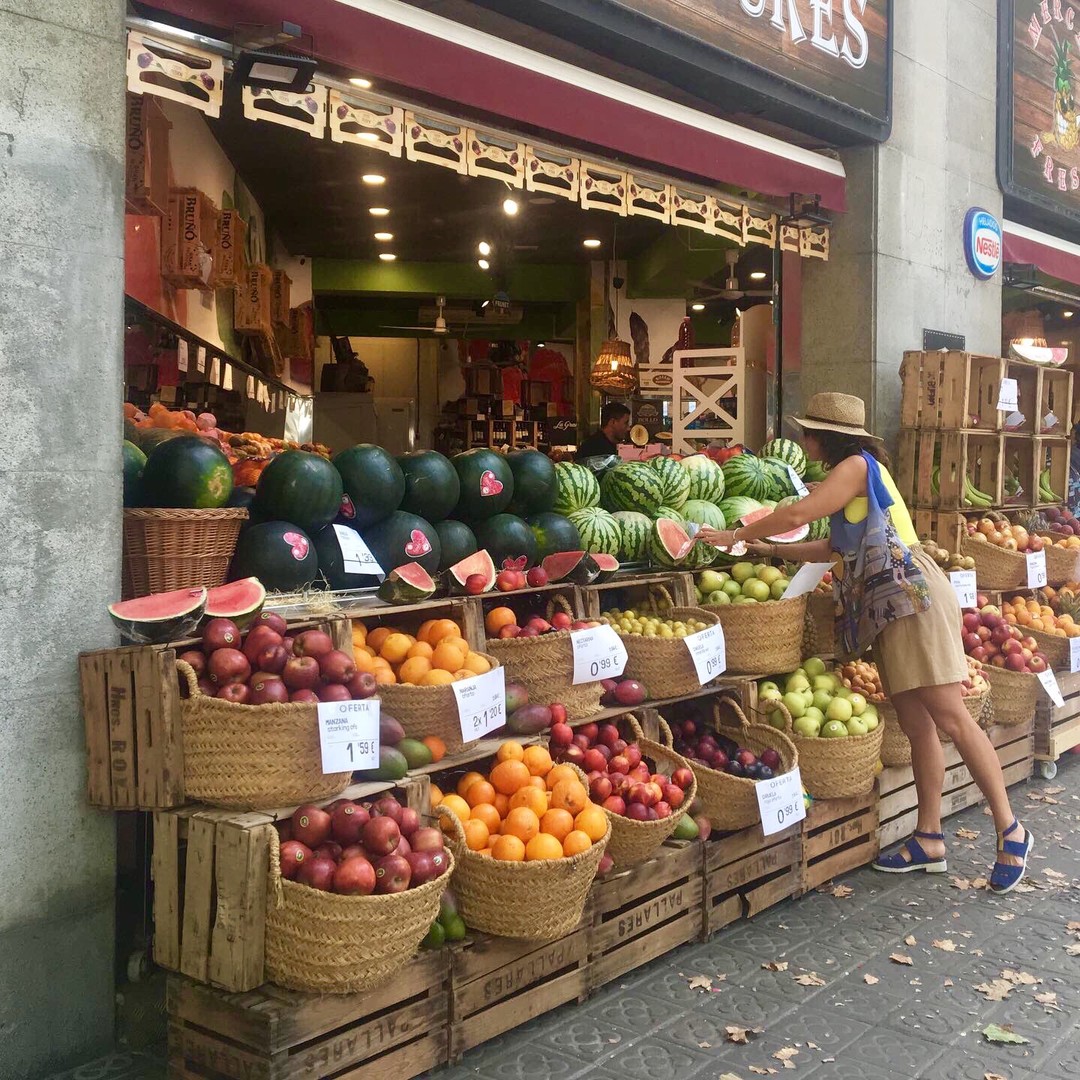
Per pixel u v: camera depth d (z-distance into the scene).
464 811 3.30
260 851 2.77
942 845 4.71
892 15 6.63
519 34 5.11
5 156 2.89
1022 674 5.75
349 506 3.80
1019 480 7.32
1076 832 5.29
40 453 2.96
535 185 4.68
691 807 4.16
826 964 3.81
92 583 3.08
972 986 3.65
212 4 3.34
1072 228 9.20
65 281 3.01
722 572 5.01
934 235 7.20
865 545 4.37
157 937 2.95
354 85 3.92
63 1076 3.00
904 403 6.57
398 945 2.81
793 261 7.20
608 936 3.57
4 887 2.91
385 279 14.02
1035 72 8.23
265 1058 2.68
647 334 14.38
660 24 5.11
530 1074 3.07
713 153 5.39
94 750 3.03
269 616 3.08
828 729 4.52
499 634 3.89
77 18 3.03
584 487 4.86
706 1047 3.23
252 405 9.83
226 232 7.26
